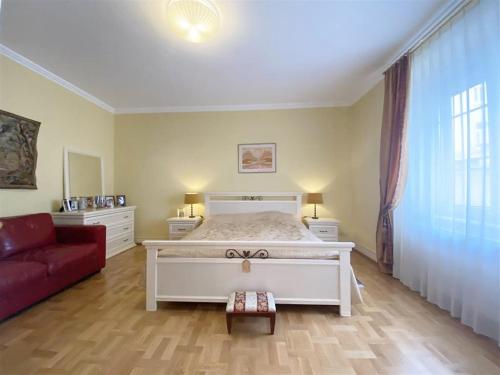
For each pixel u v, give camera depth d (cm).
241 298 171
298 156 404
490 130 153
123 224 377
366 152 346
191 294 195
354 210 388
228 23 203
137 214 422
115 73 295
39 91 284
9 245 217
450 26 186
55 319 183
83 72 292
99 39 226
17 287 182
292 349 149
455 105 182
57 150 311
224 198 411
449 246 188
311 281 189
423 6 186
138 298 219
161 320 182
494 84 151
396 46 240
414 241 231
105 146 403
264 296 175
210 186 414
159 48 241
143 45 235
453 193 183
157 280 197
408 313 191
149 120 421
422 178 221
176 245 192
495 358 141
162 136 420
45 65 276
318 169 401
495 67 151
